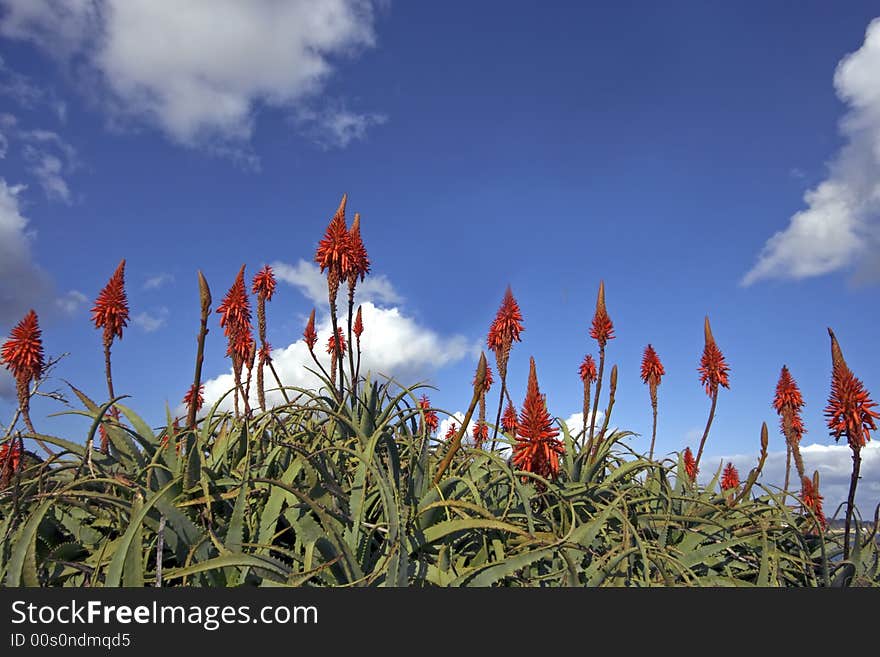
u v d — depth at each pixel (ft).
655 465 4.20
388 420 3.51
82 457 3.51
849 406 3.67
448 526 2.85
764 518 4.21
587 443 4.56
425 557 3.05
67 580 2.84
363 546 2.77
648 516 3.90
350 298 4.31
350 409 3.96
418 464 3.32
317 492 2.92
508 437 4.09
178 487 3.06
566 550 2.91
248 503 3.12
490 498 3.88
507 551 3.16
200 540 2.68
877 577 3.93
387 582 2.50
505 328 5.29
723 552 4.02
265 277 6.12
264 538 2.80
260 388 6.04
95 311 4.50
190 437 3.10
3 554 2.72
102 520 3.14
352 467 3.59
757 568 3.95
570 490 3.95
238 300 5.50
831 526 4.69
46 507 2.63
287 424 4.15
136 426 3.51
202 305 3.47
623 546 2.96
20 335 4.56
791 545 4.44
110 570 2.36
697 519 3.86
